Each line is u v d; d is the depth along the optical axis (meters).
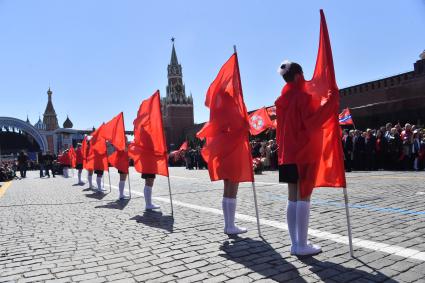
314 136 4.55
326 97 4.59
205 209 8.48
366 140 17.55
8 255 5.34
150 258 4.87
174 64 88.25
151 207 8.92
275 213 7.49
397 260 4.23
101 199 11.62
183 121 86.62
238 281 3.92
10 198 13.05
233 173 5.76
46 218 8.29
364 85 29.78
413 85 24.72
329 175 4.70
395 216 6.41
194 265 4.50
